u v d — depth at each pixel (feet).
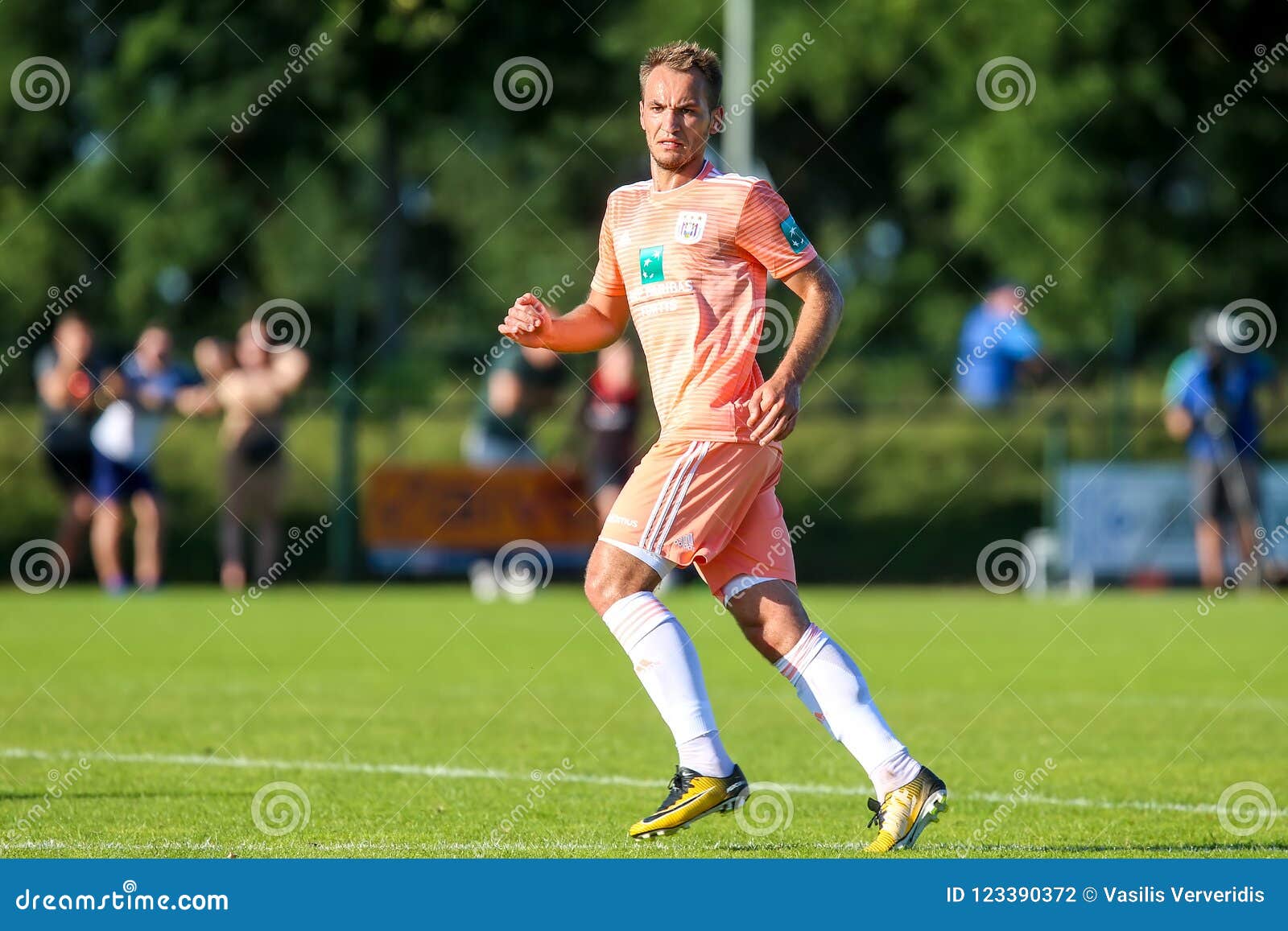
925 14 335.67
